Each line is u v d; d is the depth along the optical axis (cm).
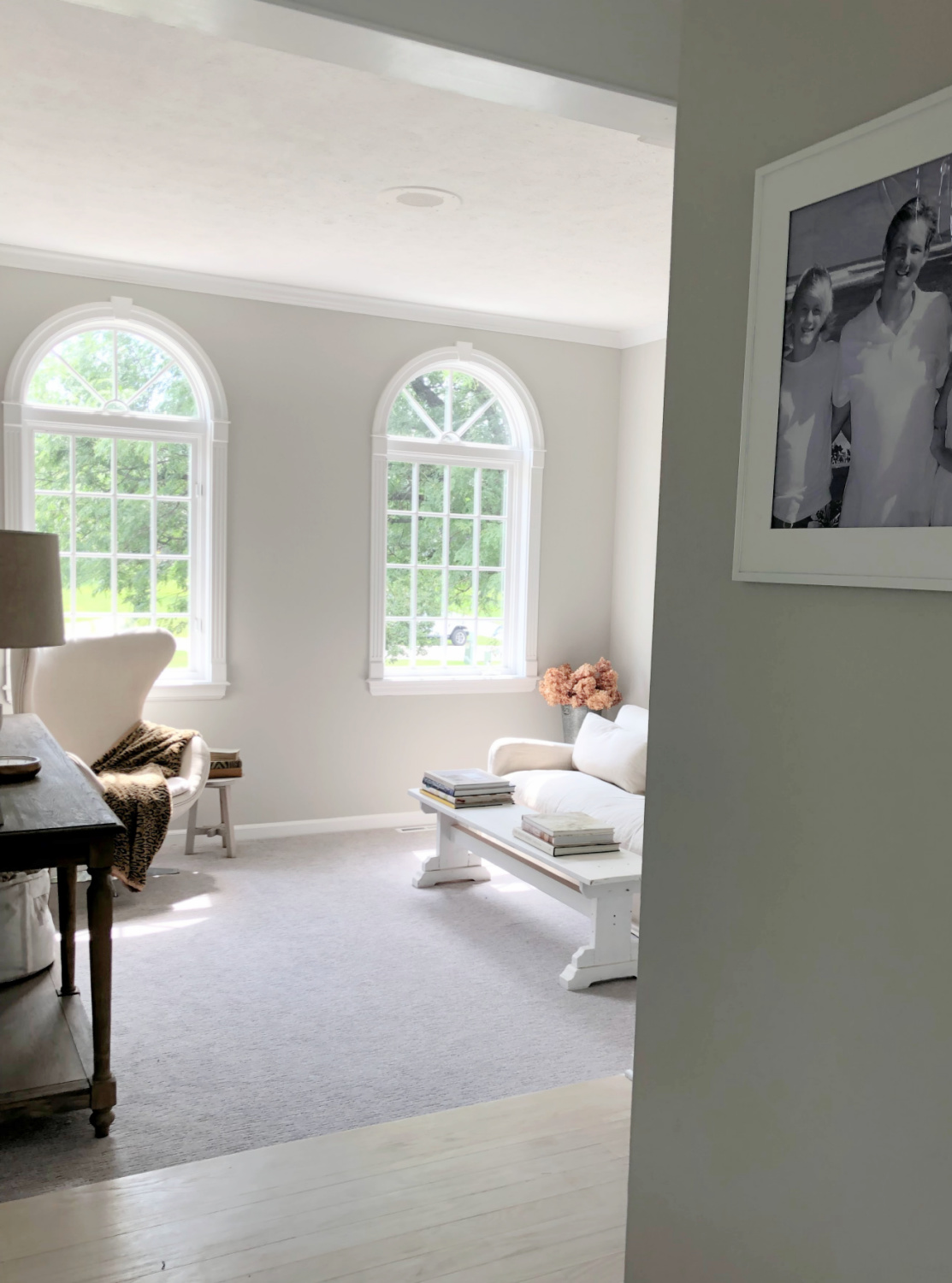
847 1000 133
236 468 532
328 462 552
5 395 484
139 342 521
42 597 296
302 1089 292
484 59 195
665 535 168
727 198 154
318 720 562
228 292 522
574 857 388
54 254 484
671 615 167
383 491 565
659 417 593
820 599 137
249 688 545
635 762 500
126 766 482
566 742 605
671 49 210
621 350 623
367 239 449
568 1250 200
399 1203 216
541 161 349
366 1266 194
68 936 310
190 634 542
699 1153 161
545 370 604
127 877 437
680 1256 166
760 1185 149
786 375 139
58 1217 211
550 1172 230
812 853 139
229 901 453
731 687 154
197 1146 260
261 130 331
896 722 126
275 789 555
